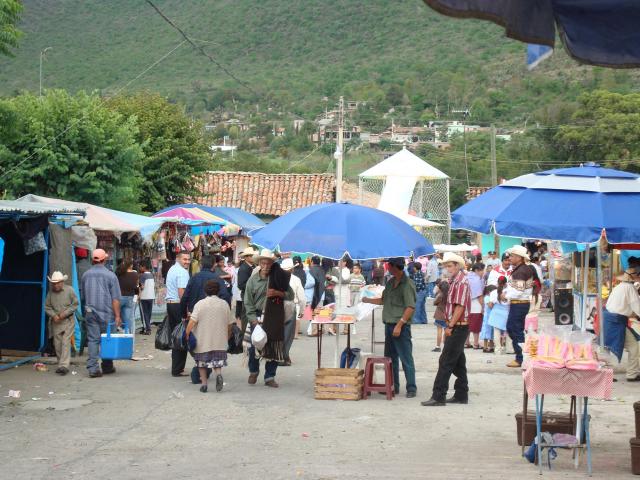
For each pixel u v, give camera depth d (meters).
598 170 11.31
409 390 12.47
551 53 5.29
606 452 9.04
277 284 12.95
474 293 17.98
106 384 13.20
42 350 15.42
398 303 12.51
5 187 23.02
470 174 57.38
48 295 14.18
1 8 17.38
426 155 59.84
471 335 19.16
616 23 5.81
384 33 89.12
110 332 14.33
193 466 8.24
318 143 68.00
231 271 21.47
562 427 8.97
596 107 51.62
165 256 23.38
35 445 9.14
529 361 8.47
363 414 11.05
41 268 15.38
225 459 8.55
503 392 12.88
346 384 12.10
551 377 8.17
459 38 84.69
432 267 32.28
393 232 12.24
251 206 43.09
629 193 10.88
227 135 71.19
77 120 23.45
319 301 20.92
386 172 32.66
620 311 13.99
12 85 65.38
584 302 15.52
